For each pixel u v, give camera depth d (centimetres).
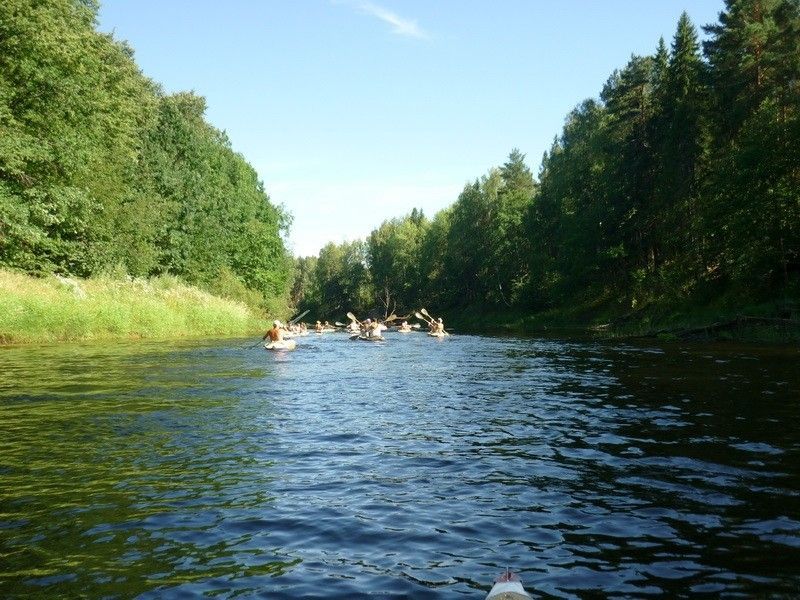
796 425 802
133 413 895
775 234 3166
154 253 3800
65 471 595
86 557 401
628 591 355
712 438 738
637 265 5138
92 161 3092
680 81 4394
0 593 348
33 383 1179
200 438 745
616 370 1523
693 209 4147
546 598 347
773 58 3622
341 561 401
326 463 641
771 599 341
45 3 2678
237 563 396
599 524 464
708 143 4162
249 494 535
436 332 3575
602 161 5631
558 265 5931
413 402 1048
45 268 2806
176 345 2328
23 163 2508
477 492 546
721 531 444
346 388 1220
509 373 1515
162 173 4159
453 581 372
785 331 2447
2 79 2569
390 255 11969
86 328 2494
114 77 3331
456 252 8869
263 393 1118
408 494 541
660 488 548
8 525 454
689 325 3253
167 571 382
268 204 6450
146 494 530
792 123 3169
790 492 530
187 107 7219
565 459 657
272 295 6022
